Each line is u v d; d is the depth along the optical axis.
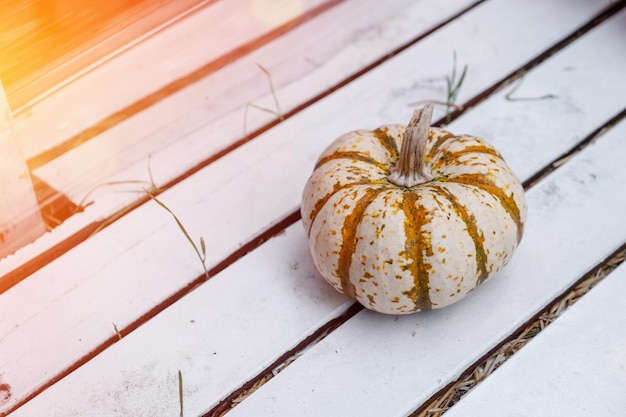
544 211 0.63
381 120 0.69
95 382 0.57
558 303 0.60
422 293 0.56
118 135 0.68
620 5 0.76
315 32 0.75
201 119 0.69
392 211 0.55
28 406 0.56
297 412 0.55
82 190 0.66
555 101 0.69
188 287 0.61
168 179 0.67
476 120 0.68
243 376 0.57
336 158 0.59
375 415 0.55
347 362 0.57
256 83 0.71
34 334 0.59
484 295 0.59
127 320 0.60
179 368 0.57
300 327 0.59
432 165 0.59
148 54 0.68
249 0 0.71
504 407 0.55
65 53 0.64
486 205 0.56
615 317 0.58
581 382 0.56
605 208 0.63
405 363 0.57
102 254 0.62
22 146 0.66
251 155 0.67
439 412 0.56
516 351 0.58
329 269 0.57
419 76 0.71
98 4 0.64
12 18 0.61
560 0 0.76
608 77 0.71
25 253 0.63
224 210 0.64
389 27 0.75
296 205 0.64
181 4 0.67
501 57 0.72
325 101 0.70
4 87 0.63
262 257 0.62
